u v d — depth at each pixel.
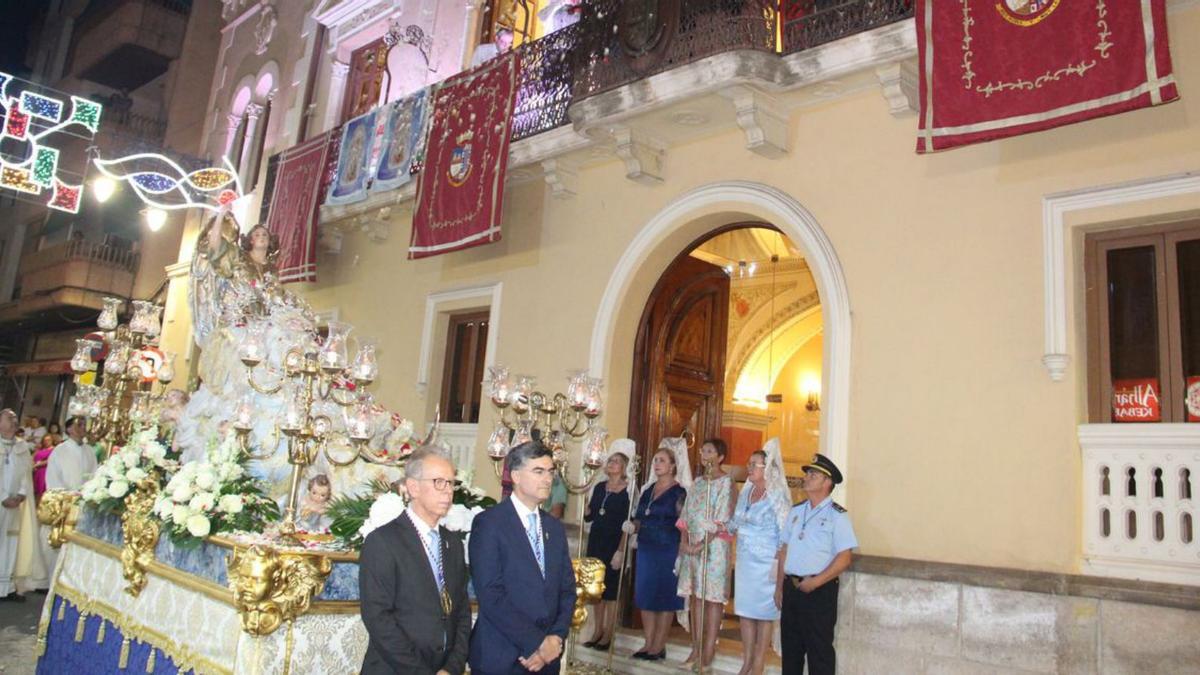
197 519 4.63
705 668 6.88
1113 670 5.20
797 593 5.83
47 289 23.59
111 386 7.25
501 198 9.35
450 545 3.94
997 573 5.73
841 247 7.16
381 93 13.15
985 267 6.33
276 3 16.59
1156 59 5.38
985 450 6.09
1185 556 5.18
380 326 11.74
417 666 3.54
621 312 8.78
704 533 6.92
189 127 23.45
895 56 6.70
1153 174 5.67
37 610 9.37
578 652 7.73
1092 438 5.65
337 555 4.33
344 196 11.87
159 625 4.96
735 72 7.11
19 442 9.90
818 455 6.08
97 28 26.03
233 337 5.95
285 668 4.11
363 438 4.61
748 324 13.59
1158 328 5.73
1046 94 5.80
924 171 6.80
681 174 8.52
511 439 5.82
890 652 6.09
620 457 7.72
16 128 17.05
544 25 11.45
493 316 10.08
